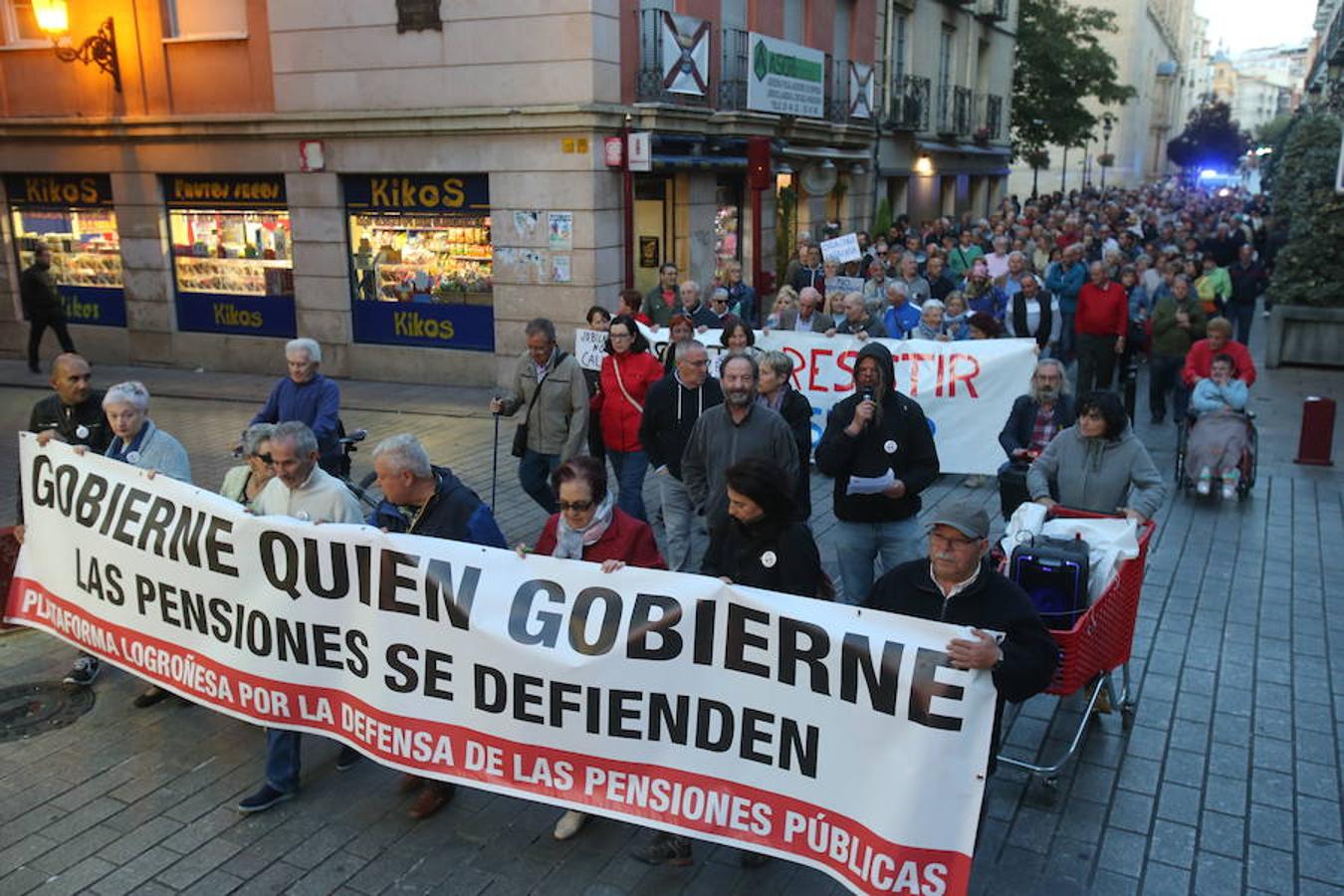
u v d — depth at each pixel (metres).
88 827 4.61
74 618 5.46
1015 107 37.34
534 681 4.20
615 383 7.64
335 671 4.62
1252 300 16.34
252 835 4.55
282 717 4.75
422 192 14.34
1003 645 3.71
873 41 22.72
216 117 15.04
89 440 6.09
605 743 4.14
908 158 26.05
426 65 13.72
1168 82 111.31
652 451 6.89
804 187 19.92
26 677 5.99
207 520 4.81
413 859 4.39
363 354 15.16
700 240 16.14
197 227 16.08
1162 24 106.12
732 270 13.58
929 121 26.45
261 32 14.69
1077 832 4.50
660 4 14.98
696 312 11.10
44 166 16.69
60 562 5.47
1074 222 24.78
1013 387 9.48
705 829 4.00
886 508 5.45
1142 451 5.42
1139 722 5.42
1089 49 37.09
